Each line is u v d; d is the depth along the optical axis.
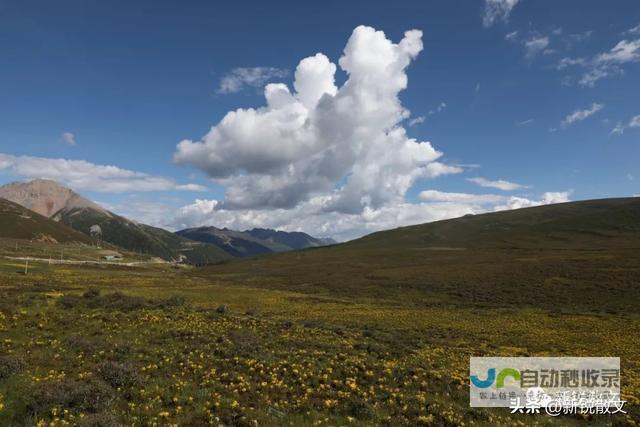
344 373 18.19
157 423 12.12
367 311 52.91
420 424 13.84
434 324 43.31
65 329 23.20
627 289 66.19
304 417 13.62
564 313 53.53
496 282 80.56
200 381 15.98
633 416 15.90
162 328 24.89
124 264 186.00
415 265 119.12
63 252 197.25
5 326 22.41
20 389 13.46
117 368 15.48
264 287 93.75
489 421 14.73
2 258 131.88
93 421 11.08
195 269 193.62
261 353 20.41
